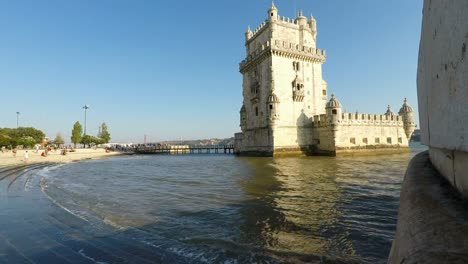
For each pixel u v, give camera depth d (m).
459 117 2.38
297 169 25.66
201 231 8.76
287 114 46.69
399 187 15.25
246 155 54.97
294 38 51.12
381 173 21.44
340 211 10.58
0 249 7.55
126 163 45.41
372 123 47.22
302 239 7.80
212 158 55.78
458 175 3.23
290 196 13.53
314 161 35.03
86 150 83.62
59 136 114.19
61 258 6.95
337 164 29.84
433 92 3.68
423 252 1.95
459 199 3.04
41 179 23.19
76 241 8.06
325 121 45.03
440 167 4.53
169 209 11.73
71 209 11.89
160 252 7.16
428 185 3.88
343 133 44.06
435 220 2.50
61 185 19.53
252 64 52.69
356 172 22.31
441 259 1.75
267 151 46.53
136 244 7.75
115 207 12.23
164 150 93.69
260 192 14.82
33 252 7.33
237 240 7.88
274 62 46.53
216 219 10.08
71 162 48.06
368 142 46.41
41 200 13.95
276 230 8.66
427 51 4.02
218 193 15.11
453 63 2.49
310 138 48.09
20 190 17.25
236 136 60.62
